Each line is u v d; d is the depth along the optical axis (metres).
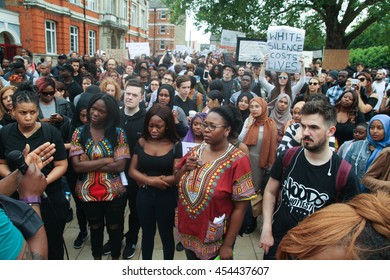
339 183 1.93
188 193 2.16
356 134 3.34
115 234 2.92
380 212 0.81
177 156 2.70
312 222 0.86
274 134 3.62
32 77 7.89
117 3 35.66
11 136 2.35
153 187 2.66
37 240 1.36
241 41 7.89
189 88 4.87
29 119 2.28
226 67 6.70
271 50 5.23
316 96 3.13
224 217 2.11
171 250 2.75
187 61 15.79
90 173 2.73
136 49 12.54
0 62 12.10
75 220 4.10
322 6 17.16
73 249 3.42
